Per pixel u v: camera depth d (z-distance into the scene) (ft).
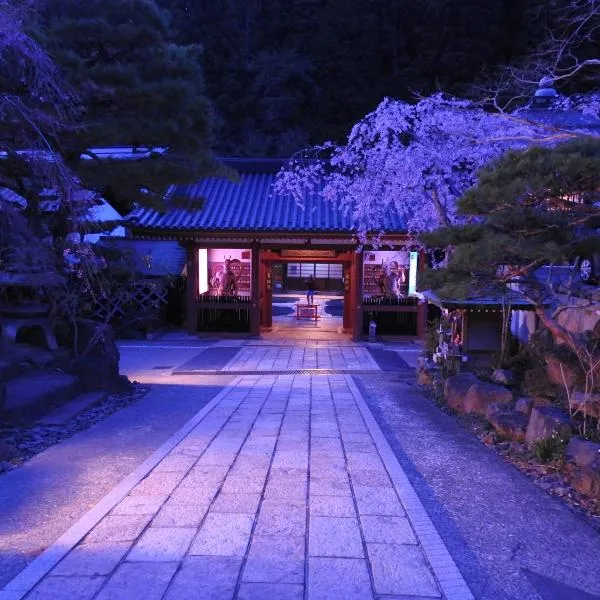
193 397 32.14
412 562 11.68
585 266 30.91
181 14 143.33
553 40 34.06
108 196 73.82
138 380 40.22
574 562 12.18
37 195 28.89
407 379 39.65
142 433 23.29
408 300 61.26
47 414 25.46
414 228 42.11
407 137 38.99
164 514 13.96
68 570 11.25
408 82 110.01
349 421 24.84
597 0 31.68
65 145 28.60
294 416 25.98
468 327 34.22
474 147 32.99
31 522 13.99
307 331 68.74
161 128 29.40
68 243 30.14
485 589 11.05
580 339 22.70
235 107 133.69
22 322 30.73
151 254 68.39
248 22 146.00
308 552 12.03
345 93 127.34
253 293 62.80
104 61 31.32
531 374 26.86
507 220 17.08
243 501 14.85
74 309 31.91
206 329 63.57
